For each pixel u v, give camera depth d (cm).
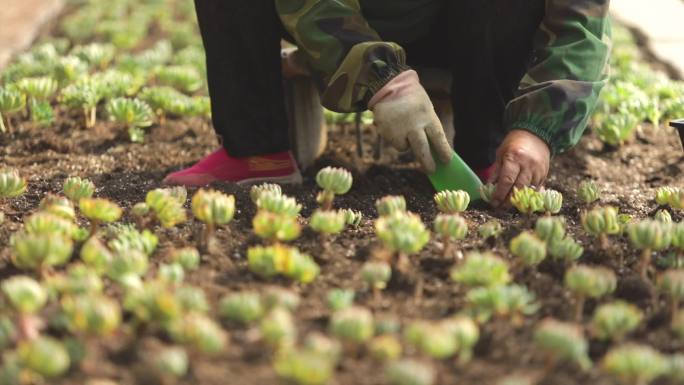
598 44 417
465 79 451
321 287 317
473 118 459
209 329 254
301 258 311
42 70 659
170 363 243
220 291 309
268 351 266
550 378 259
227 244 357
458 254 339
